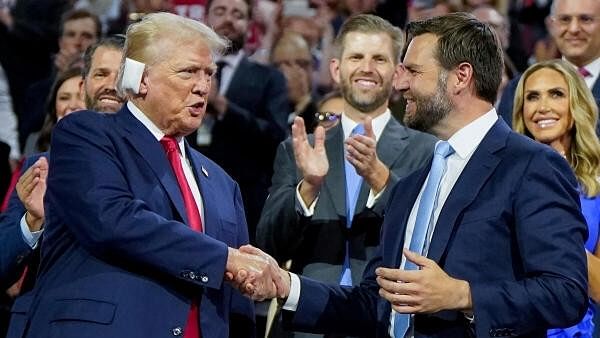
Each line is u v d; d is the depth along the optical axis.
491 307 3.43
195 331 3.70
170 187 3.71
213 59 3.80
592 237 4.60
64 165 3.67
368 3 8.43
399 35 4.91
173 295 3.63
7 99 7.73
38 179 4.20
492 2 8.09
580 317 3.49
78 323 3.54
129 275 3.61
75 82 5.25
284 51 7.25
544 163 3.57
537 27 8.10
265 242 4.65
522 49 7.70
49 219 3.75
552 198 3.51
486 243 3.54
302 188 4.59
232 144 6.25
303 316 3.88
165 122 3.77
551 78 4.82
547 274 3.45
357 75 4.82
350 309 3.90
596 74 5.86
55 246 3.72
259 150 6.31
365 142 4.50
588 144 4.73
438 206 3.69
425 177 3.85
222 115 6.24
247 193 6.23
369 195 4.64
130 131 3.74
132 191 3.66
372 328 3.92
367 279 3.98
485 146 3.67
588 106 4.78
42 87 7.06
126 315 3.55
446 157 3.75
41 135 5.45
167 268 3.57
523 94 4.91
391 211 3.89
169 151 3.79
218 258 3.60
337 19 8.38
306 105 6.92
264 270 3.68
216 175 3.98
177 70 3.72
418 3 8.48
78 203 3.60
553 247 3.46
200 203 3.84
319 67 7.95
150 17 3.79
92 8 8.41
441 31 3.74
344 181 4.72
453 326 3.60
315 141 4.62
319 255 4.62
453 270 3.54
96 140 3.69
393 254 3.80
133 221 3.56
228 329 3.80
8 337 3.95
